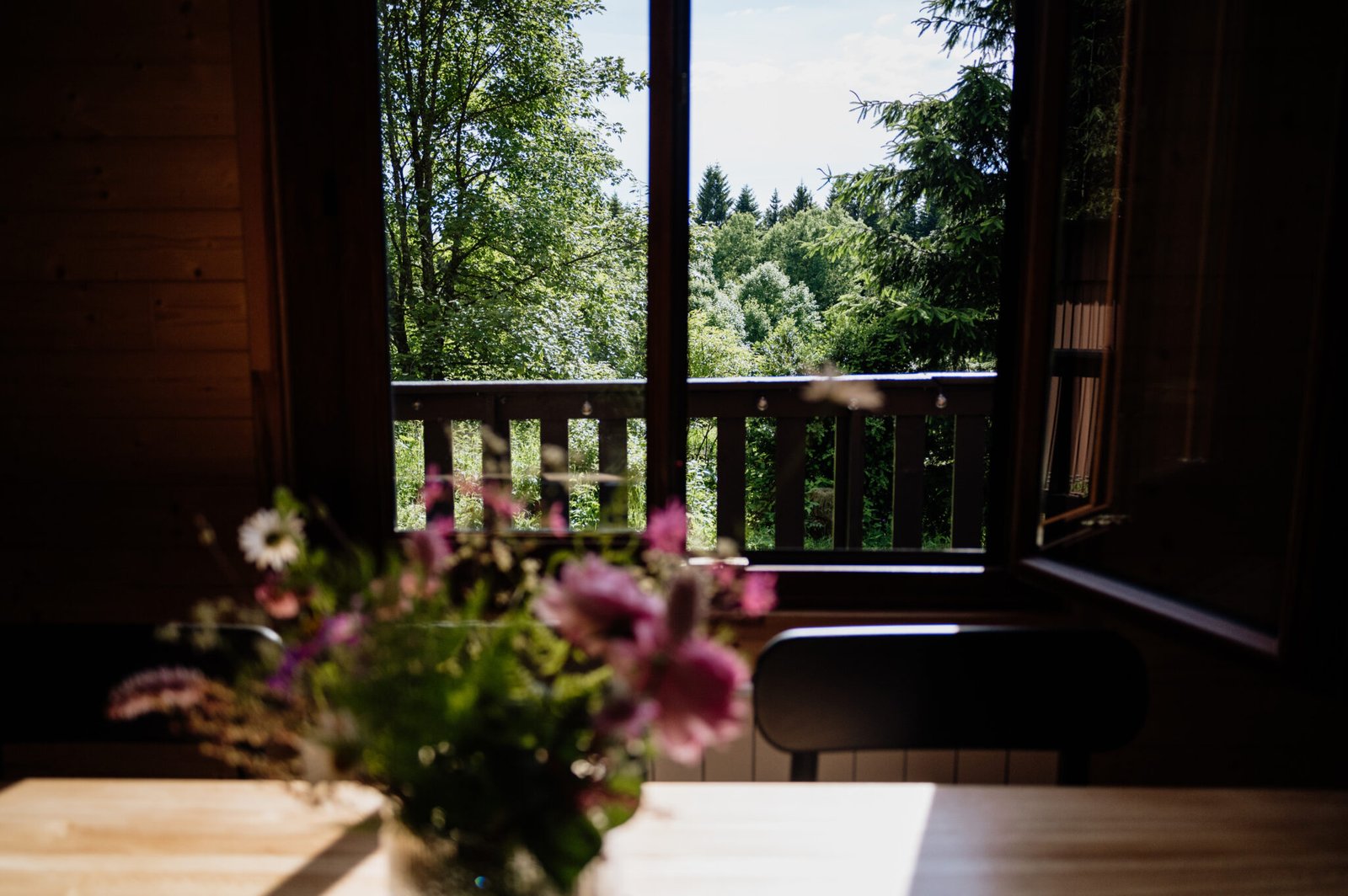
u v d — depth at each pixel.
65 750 1.85
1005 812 1.01
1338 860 0.93
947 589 1.82
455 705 0.64
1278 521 1.67
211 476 1.80
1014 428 1.79
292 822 0.97
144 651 1.19
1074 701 1.21
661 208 1.70
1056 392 2.02
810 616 1.80
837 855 0.92
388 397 1.79
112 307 1.75
